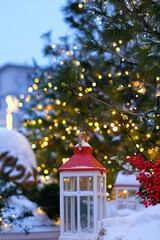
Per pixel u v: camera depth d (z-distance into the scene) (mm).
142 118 6477
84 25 7824
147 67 5434
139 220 3639
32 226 6965
